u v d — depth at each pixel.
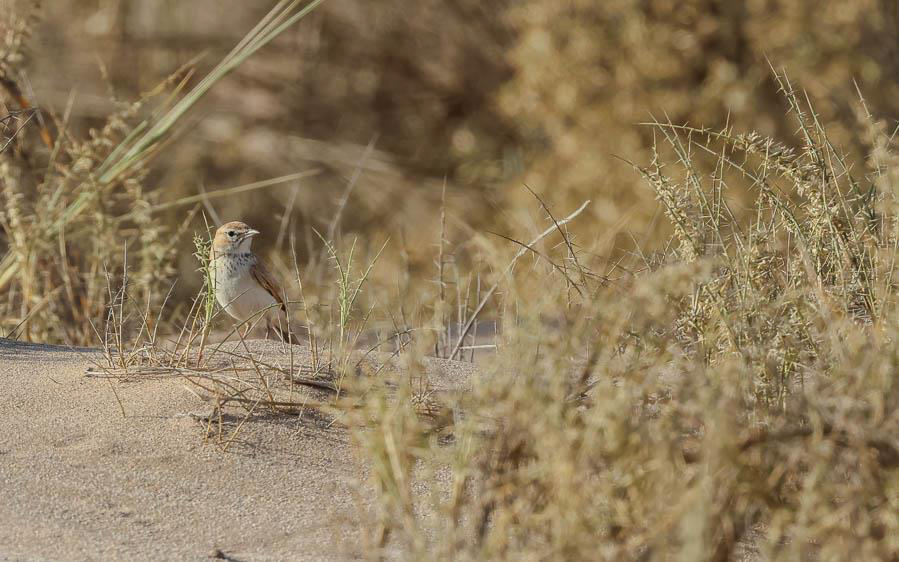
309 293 12.31
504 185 23.36
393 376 8.66
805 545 5.58
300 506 6.96
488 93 25.39
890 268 7.14
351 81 26.34
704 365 6.20
